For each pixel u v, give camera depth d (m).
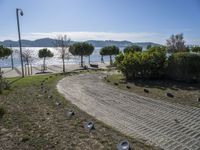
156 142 5.73
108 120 7.70
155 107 9.39
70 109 8.61
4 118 6.46
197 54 15.44
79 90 13.53
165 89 13.07
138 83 15.70
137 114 8.46
